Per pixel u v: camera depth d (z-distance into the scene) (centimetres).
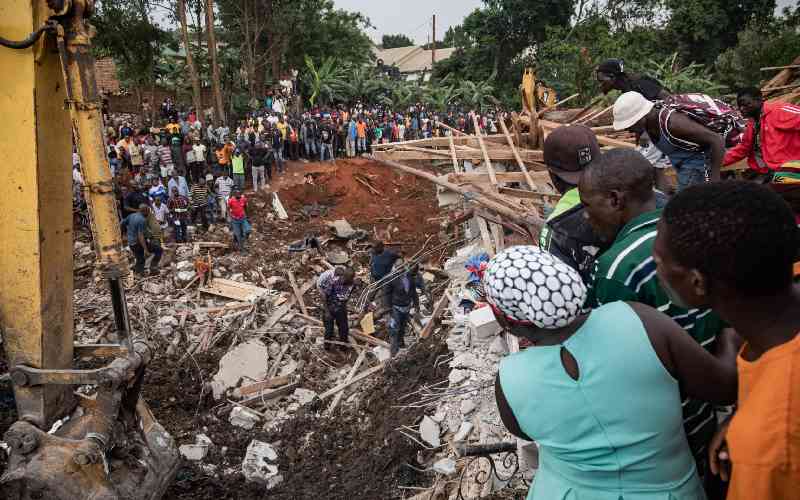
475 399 728
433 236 1988
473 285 889
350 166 2577
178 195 1811
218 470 928
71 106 504
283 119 2580
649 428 184
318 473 888
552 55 3353
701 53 4291
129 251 1673
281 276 1670
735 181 160
